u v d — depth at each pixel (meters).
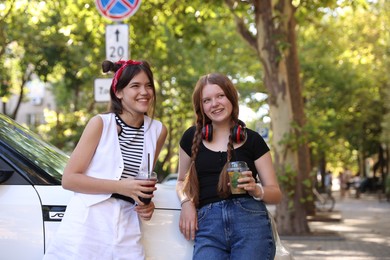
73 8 17.20
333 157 55.62
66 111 33.62
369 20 29.31
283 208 14.95
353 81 34.22
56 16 22.77
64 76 27.66
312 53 31.03
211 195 4.07
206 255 3.93
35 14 17.66
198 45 28.08
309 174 18.72
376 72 34.50
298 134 14.97
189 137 4.31
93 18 17.11
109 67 4.12
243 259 3.91
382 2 29.05
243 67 27.02
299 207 14.95
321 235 14.83
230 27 26.72
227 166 4.03
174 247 4.02
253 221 4.00
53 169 4.21
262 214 4.07
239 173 3.91
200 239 4.00
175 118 34.47
